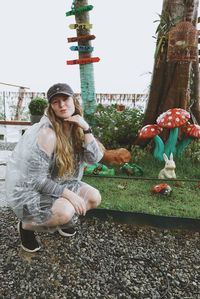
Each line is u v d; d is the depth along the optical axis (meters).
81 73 4.46
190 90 4.16
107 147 4.20
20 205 1.70
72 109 1.69
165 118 3.27
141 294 1.68
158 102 4.08
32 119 5.81
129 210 2.46
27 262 1.91
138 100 6.57
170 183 3.04
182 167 3.49
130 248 2.11
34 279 1.76
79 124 1.70
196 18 3.81
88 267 1.89
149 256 2.03
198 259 2.00
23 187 1.67
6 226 2.35
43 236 2.20
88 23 4.27
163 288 1.73
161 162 3.63
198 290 1.72
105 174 3.26
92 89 4.48
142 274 1.85
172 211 2.42
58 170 1.75
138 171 3.28
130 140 4.26
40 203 1.72
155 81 4.02
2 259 1.93
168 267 1.92
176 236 2.27
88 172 3.28
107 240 2.20
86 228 2.35
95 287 1.72
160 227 2.37
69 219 1.74
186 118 3.25
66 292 1.67
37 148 1.61
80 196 1.93
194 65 4.08
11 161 1.73
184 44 3.46
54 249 2.06
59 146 1.66
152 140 4.01
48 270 1.85
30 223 1.77
